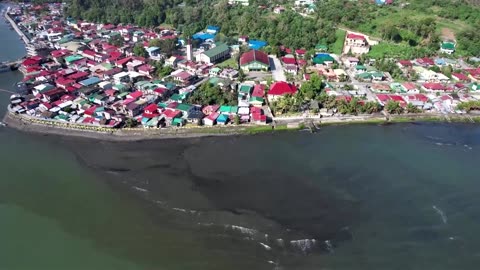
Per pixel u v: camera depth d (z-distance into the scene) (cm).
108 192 7006
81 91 10694
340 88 11306
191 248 5741
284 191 7019
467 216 6438
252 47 14562
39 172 7588
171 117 9344
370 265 5447
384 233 6038
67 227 6175
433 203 6744
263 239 5872
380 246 5784
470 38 13888
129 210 6531
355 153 8331
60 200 6788
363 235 5991
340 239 5894
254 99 10306
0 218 6325
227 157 8200
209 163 7962
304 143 8769
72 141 8800
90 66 12675
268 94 10631
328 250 5697
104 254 5647
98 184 7231
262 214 6384
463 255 5650
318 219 6297
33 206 6638
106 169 7725
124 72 12150
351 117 9819
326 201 6756
